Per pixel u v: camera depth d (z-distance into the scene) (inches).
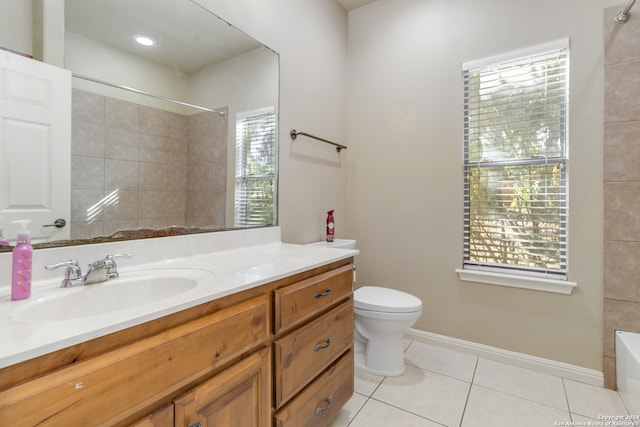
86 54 43.4
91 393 23.7
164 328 29.5
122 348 26.1
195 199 57.7
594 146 70.6
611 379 69.0
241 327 37.0
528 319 78.4
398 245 96.6
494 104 83.0
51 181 39.7
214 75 60.9
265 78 72.1
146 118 50.4
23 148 37.3
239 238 64.5
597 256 70.7
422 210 92.6
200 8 58.4
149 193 50.7
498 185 82.9
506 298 81.0
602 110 69.6
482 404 64.3
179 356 30.0
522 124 79.5
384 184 98.9
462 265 87.0
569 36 72.7
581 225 72.2
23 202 37.2
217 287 36.1
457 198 87.1
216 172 61.4
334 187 98.2
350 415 60.9
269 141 73.3
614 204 68.6
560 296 74.7
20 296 31.8
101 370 24.3
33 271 36.7
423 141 92.2
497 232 83.1
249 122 68.3
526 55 77.7
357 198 103.7
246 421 37.8
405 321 71.3
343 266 60.1
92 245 42.4
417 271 93.4
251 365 38.4
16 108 36.7
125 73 47.8
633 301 67.1
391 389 69.5
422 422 59.0
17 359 20.3
